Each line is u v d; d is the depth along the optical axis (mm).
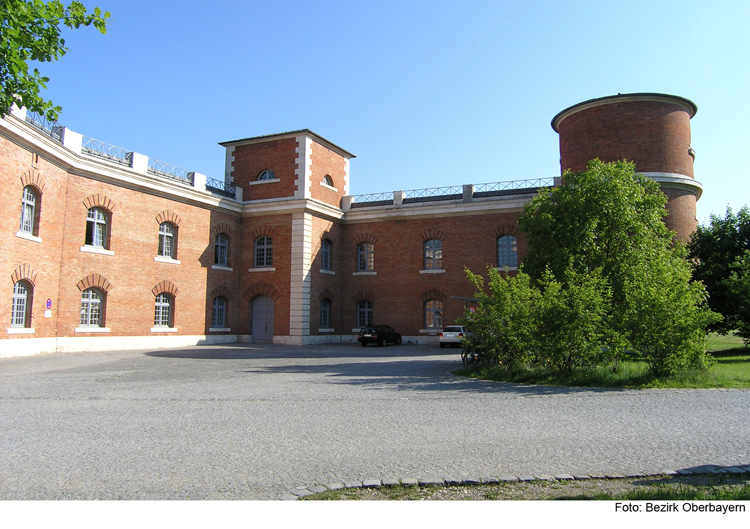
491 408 10664
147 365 20031
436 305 35188
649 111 28562
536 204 22312
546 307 15305
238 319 34781
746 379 13914
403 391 13055
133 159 28047
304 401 11633
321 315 35688
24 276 21969
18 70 9969
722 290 24219
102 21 10766
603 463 6746
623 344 14539
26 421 9547
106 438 8234
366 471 6523
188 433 8562
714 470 6371
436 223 35344
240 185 36250
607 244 19875
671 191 28391
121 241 27391
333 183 37812
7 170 20750
